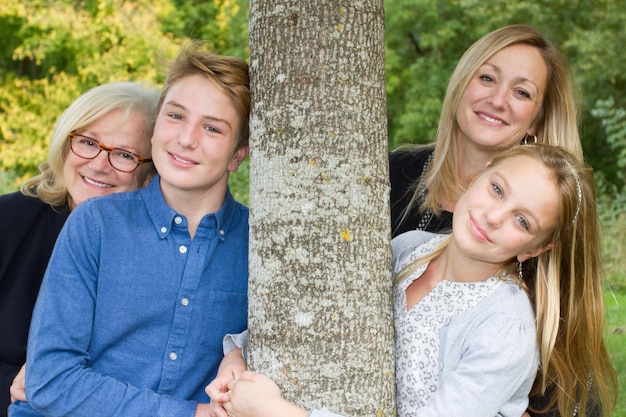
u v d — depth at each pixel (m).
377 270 2.40
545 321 2.57
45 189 3.28
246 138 2.74
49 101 12.73
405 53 13.31
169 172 2.62
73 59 13.01
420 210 3.45
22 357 3.11
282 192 2.34
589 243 2.69
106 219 2.65
